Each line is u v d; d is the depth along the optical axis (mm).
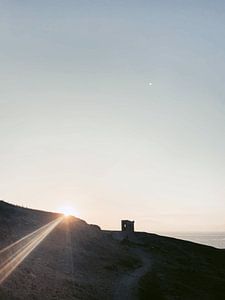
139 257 85938
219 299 56719
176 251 104625
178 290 57562
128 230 128125
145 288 54000
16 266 43969
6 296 33406
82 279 50594
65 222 87312
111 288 50250
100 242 85875
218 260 100062
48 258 54844
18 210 80312
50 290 40250
